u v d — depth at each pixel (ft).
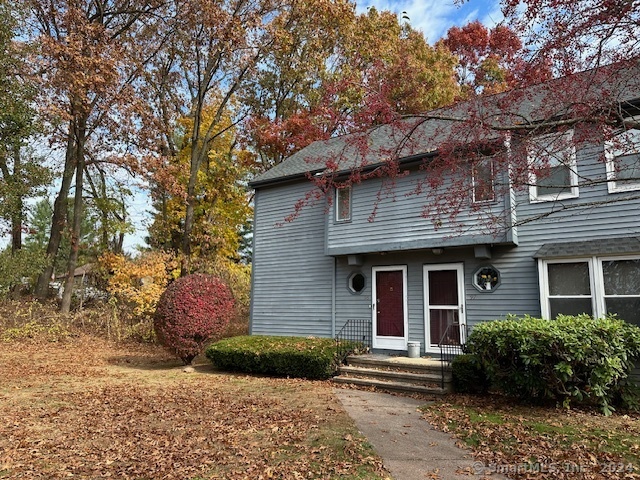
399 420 20.42
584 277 26.99
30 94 43.24
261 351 33.73
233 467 14.70
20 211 48.14
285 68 69.62
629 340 21.57
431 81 55.77
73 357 41.37
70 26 49.39
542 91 16.63
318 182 23.41
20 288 61.21
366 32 64.39
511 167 16.75
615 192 27.02
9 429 19.33
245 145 70.69
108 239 76.69
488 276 31.60
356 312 37.99
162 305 36.32
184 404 23.84
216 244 65.16
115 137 56.95
